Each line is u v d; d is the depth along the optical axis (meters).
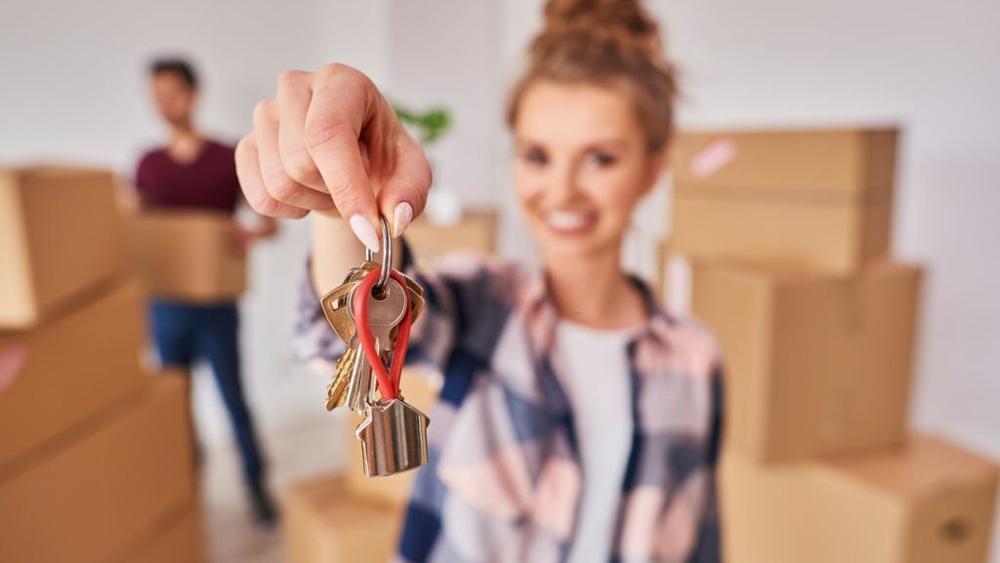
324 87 0.31
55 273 1.07
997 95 1.45
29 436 1.04
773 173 1.31
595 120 0.77
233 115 2.76
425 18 2.18
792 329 1.25
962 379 1.59
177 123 2.21
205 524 2.19
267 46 2.80
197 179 2.21
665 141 0.83
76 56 2.39
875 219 1.29
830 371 1.30
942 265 1.60
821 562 1.32
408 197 0.30
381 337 0.29
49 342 1.07
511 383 0.75
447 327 0.73
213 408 2.78
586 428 0.78
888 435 1.39
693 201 1.41
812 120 1.75
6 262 1.00
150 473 1.30
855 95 1.67
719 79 1.91
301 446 2.77
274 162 0.33
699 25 1.92
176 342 2.14
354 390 0.28
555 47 0.79
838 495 1.28
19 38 2.27
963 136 1.52
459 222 1.46
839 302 1.27
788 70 1.78
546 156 0.80
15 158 2.30
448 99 2.12
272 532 2.15
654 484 0.77
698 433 0.82
